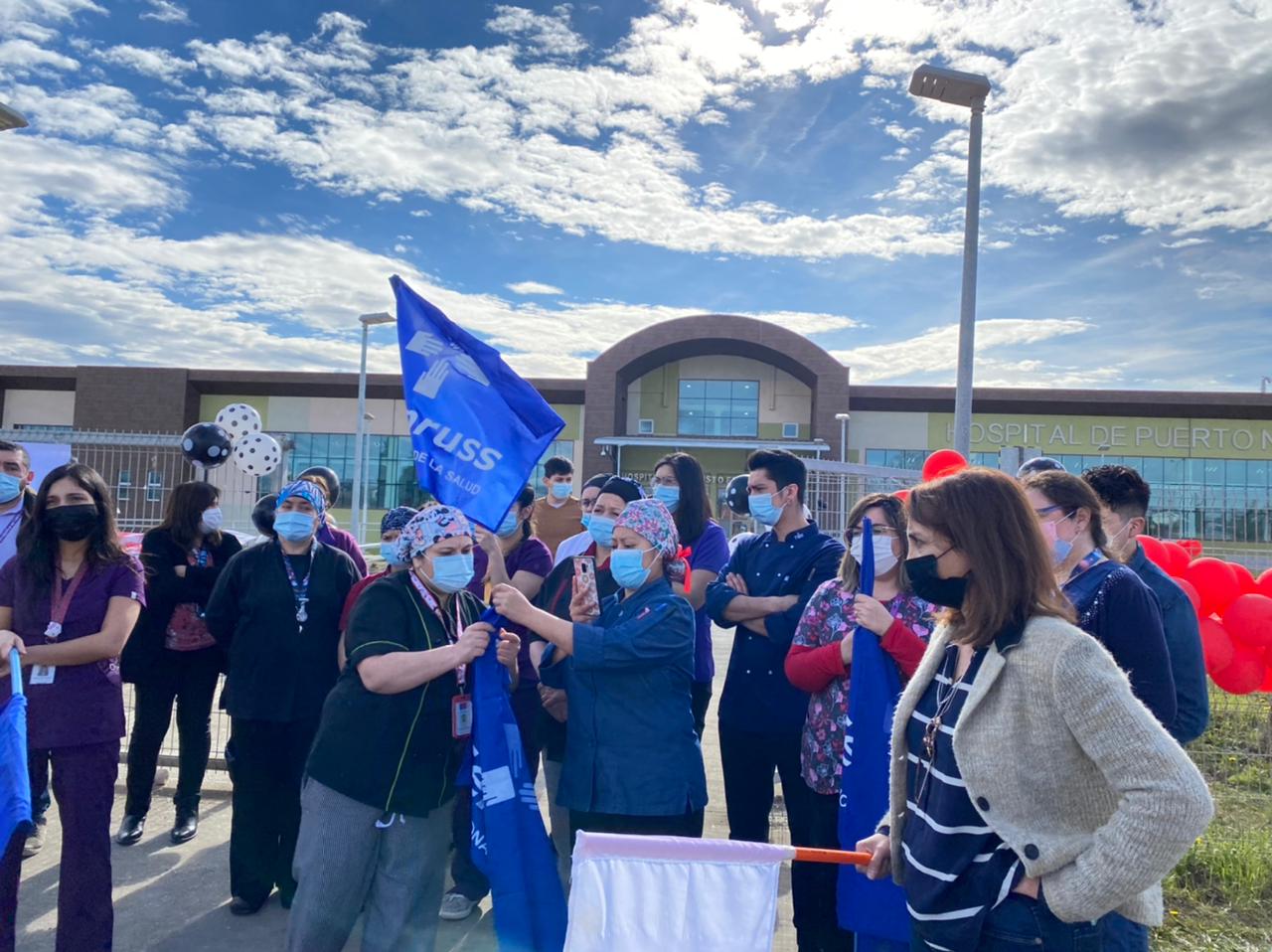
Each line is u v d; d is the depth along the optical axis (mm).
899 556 3553
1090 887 1911
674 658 3467
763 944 2428
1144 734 1935
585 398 36281
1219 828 5445
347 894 3289
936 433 35625
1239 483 34188
